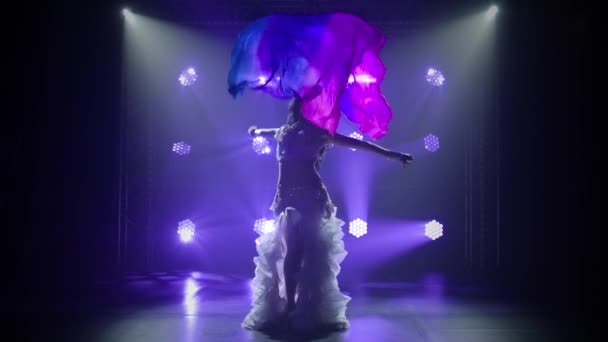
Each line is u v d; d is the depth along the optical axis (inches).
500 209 398.6
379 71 211.2
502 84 398.0
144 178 414.9
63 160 380.8
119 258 390.6
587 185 377.1
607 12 361.7
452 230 425.4
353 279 370.0
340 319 201.6
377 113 212.1
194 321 218.4
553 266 386.9
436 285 335.3
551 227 389.7
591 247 374.9
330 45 197.9
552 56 387.9
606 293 295.6
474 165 415.5
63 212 382.6
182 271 411.5
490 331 203.6
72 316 230.1
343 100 217.6
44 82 371.6
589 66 372.5
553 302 269.4
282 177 202.8
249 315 206.1
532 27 387.9
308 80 198.4
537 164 393.1
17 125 364.2
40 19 363.3
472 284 339.0
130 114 402.3
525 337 194.5
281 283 199.6
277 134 207.5
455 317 230.1
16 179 366.3
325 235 200.2
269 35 201.6
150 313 236.4
